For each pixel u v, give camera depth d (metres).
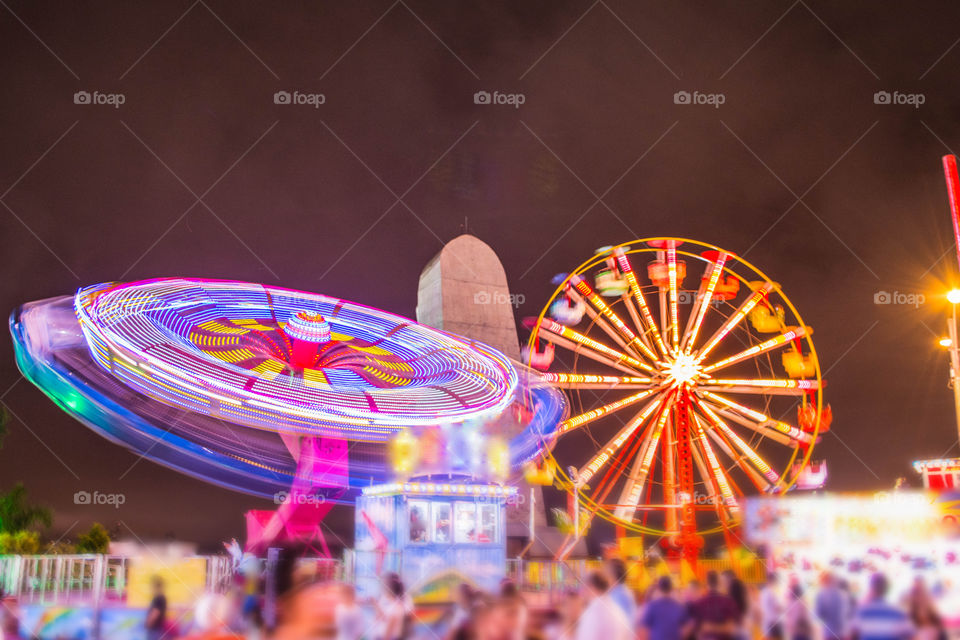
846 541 16.19
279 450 24.08
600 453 40.34
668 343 43.50
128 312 23.30
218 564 15.59
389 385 28.61
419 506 22.38
